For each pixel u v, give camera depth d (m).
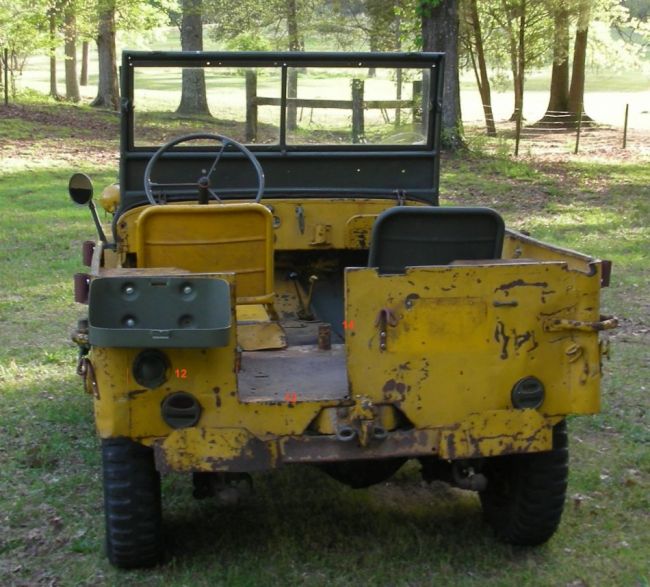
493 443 4.25
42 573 4.65
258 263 4.80
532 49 31.84
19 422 6.70
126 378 4.07
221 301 3.95
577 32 31.66
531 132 32.25
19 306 10.02
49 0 33.72
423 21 23.77
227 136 5.75
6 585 4.54
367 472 4.75
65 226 14.49
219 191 5.76
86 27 34.94
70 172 20.41
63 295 10.49
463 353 4.21
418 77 5.81
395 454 4.21
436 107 5.84
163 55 5.55
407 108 5.85
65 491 5.59
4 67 32.81
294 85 5.73
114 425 4.07
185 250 4.73
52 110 31.72
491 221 4.48
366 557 4.77
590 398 4.32
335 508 5.39
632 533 5.08
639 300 10.26
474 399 4.24
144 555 4.53
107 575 4.59
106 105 35.16
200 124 5.73
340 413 4.16
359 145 5.85
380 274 4.14
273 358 4.94
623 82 56.72
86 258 5.98
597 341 4.31
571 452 6.23
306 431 4.18
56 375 7.80
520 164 22.66
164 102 5.75
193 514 5.31
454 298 4.18
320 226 5.77
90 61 69.62
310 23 33.75
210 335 3.89
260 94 5.73
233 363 4.09
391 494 5.62
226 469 4.09
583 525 5.16
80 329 4.46
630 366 8.03
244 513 5.32
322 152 5.82
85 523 5.18
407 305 4.16
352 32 33.59
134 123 5.62
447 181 20.03
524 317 4.23
